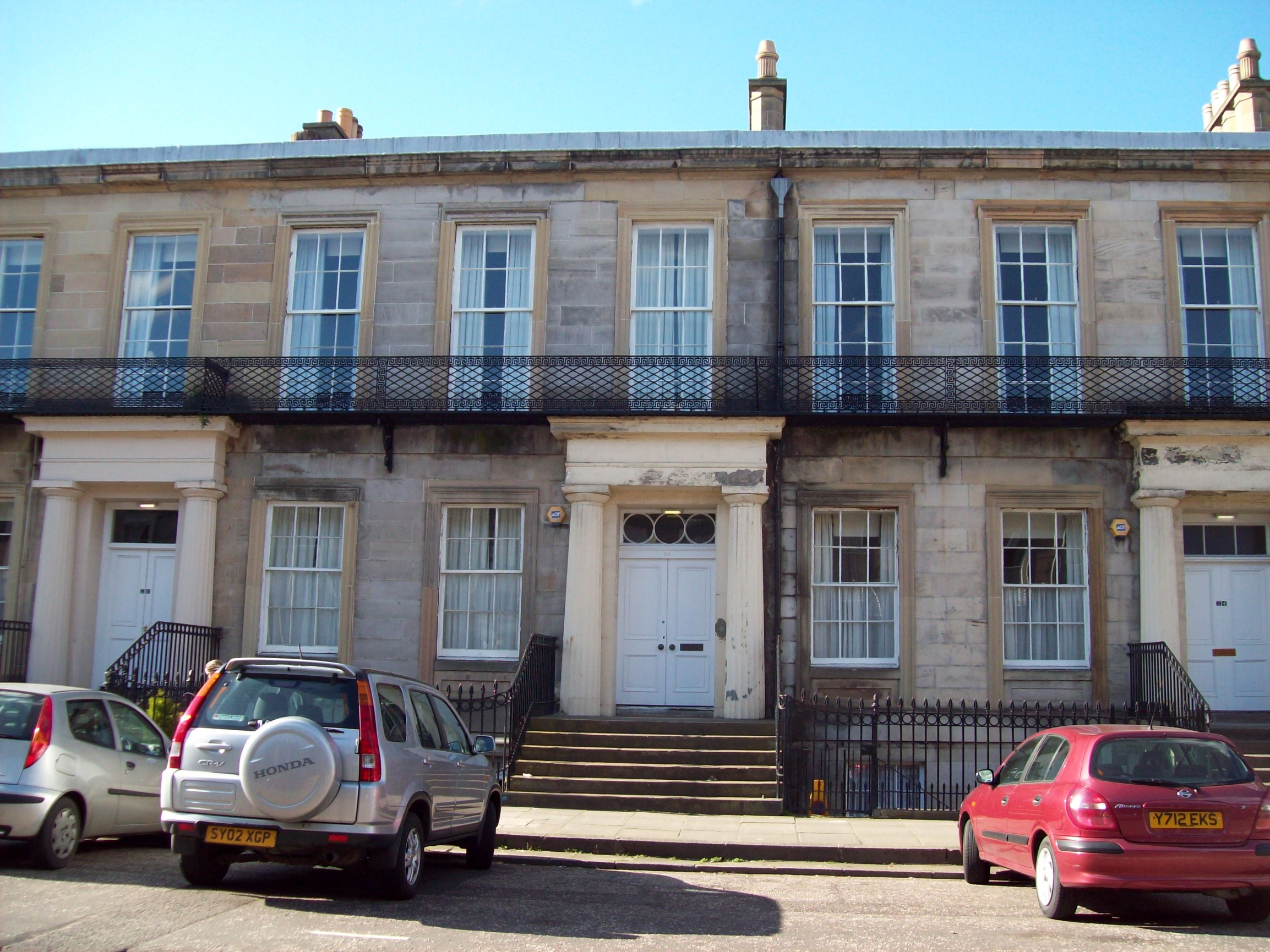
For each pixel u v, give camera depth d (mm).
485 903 8734
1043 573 16531
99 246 18359
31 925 7379
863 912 8852
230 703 8602
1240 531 16797
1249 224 17141
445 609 17000
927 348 16938
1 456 17594
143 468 16969
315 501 17172
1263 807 8234
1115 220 17094
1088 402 16375
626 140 17797
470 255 17859
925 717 14336
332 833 8117
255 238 18094
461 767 9812
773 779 13969
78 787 9539
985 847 10070
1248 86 18516
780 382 16484
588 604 16094
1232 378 16422
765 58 19234
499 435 17047
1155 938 7918
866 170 17328
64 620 16984
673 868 10797
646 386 16797
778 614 16234
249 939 7238
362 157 17812
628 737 14656
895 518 16688
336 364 17344
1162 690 14984
